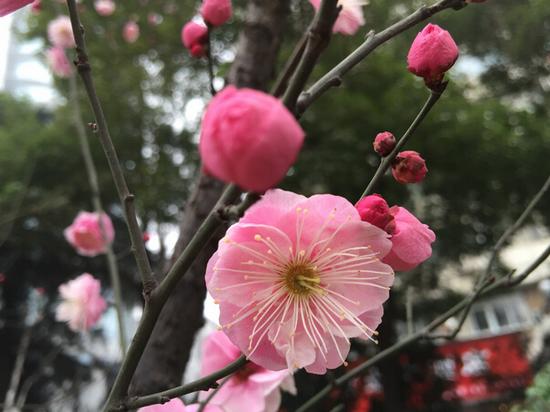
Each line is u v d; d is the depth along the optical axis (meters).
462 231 6.29
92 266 7.03
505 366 7.29
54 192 6.50
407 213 0.70
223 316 0.65
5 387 5.74
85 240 1.63
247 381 0.98
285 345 0.65
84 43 0.73
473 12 7.98
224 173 0.40
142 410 0.85
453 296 6.71
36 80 12.08
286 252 0.67
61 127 7.39
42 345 5.59
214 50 6.07
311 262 0.69
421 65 0.67
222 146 0.39
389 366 6.30
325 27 0.48
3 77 11.93
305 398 5.54
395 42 6.76
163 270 1.36
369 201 0.66
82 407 3.47
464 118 6.11
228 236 0.65
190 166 6.78
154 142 7.01
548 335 7.41
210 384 0.65
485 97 8.55
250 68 1.54
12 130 7.99
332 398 5.70
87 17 6.35
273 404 1.00
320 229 0.66
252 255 0.67
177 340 1.25
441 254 6.43
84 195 7.07
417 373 6.89
